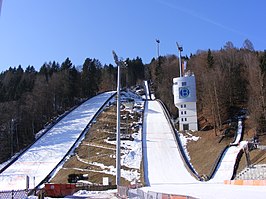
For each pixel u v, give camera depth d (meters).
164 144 73.50
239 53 130.12
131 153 67.81
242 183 39.25
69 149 76.12
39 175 61.62
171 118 96.69
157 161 62.72
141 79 196.50
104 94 145.25
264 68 84.50
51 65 172.88
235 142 66.06
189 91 83.25
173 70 152.25
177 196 16.03
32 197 28.64
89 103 128.38
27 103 110.00
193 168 58.03
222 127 78.81
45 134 94.44
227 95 92.31
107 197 30.45
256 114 71.75
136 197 22.03
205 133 77.31
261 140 63.47
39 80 136.00
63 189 34.44
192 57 155.38
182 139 76.44
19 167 68.44
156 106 115.62
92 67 162.50
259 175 42.97
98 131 88.69
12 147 88.12
